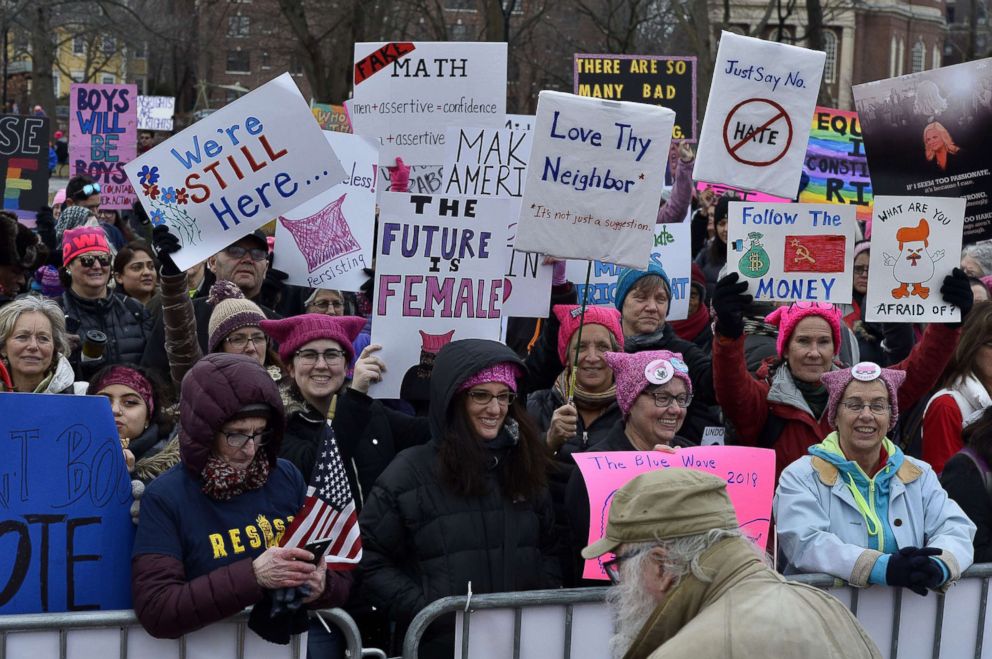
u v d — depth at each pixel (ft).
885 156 22.91
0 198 35.96
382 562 14.80
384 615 15.76
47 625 12.64
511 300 21.67
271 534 13.33
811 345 18.52
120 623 12.89
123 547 13.43
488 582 14.69
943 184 22.61
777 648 9.33
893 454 15.78
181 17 130.82
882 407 15.52
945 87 22.39
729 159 20.26
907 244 19.57
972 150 22.36
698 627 9.57
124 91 41.34
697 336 27.17
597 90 36.17
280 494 13.64
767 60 20.11
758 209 19.88
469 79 23.54
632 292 21.67
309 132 19.93
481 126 23.63
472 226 18.74
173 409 17.06
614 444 17.02
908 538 15.40
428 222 18.65
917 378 19.65
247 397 12.96
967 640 15.62
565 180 18.29
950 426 18.70
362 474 17.31
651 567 10.23
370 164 23.95
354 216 23.99
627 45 102.73
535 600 14.06
